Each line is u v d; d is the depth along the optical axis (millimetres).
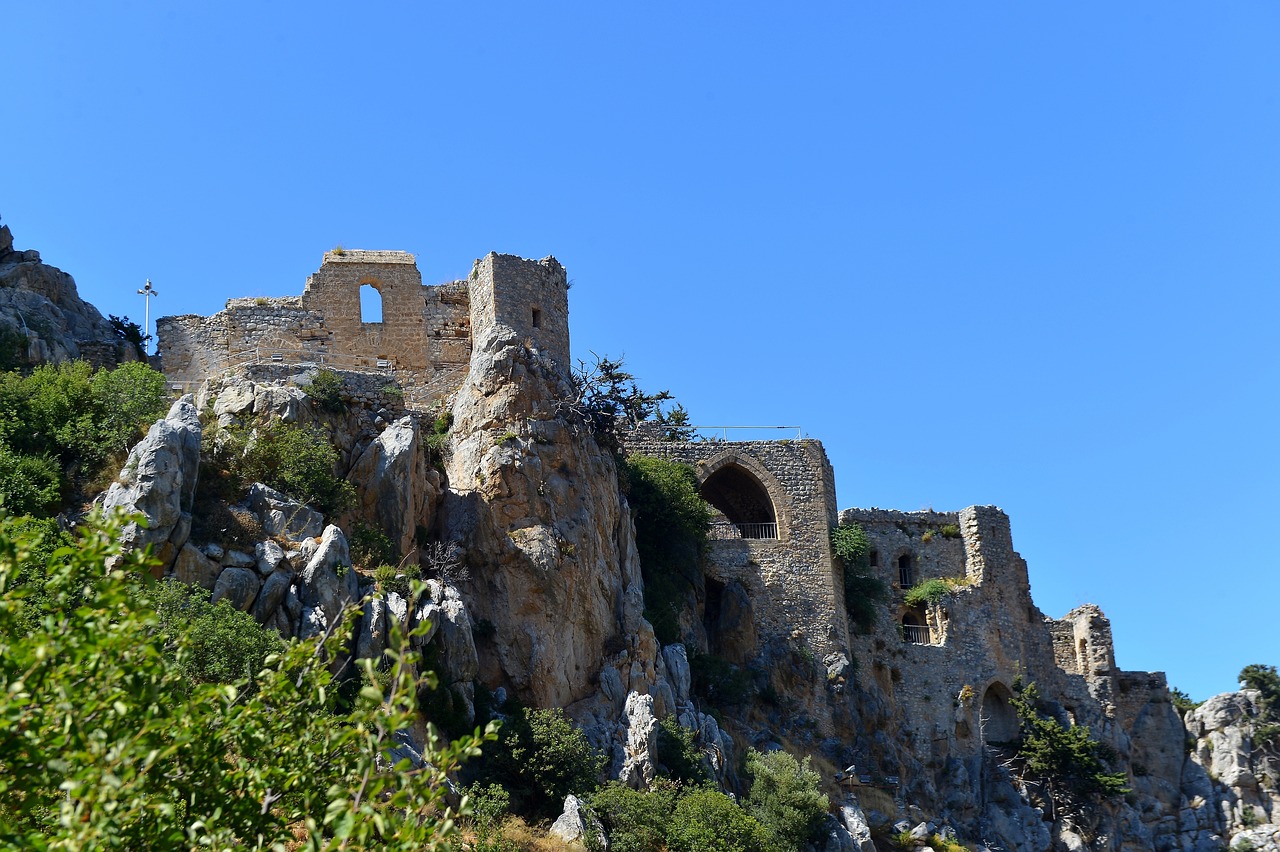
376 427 57250
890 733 73625
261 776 21688
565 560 55156
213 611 40812
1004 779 75375
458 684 47781
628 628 57312
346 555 46594
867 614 76625
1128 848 76188
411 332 66688
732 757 59969
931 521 82312
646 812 48531
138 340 66625
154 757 19250
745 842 49688
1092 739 78875
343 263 67125
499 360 58938
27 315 61688
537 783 48438
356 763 21594
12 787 18984
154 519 44000
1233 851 79000
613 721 53469
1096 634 82188
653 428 75875
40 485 47531
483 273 64938
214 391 55656
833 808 63812
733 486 78062
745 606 71438
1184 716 87062
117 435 50375
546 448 57562
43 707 19406
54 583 20484
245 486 49469
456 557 53188
